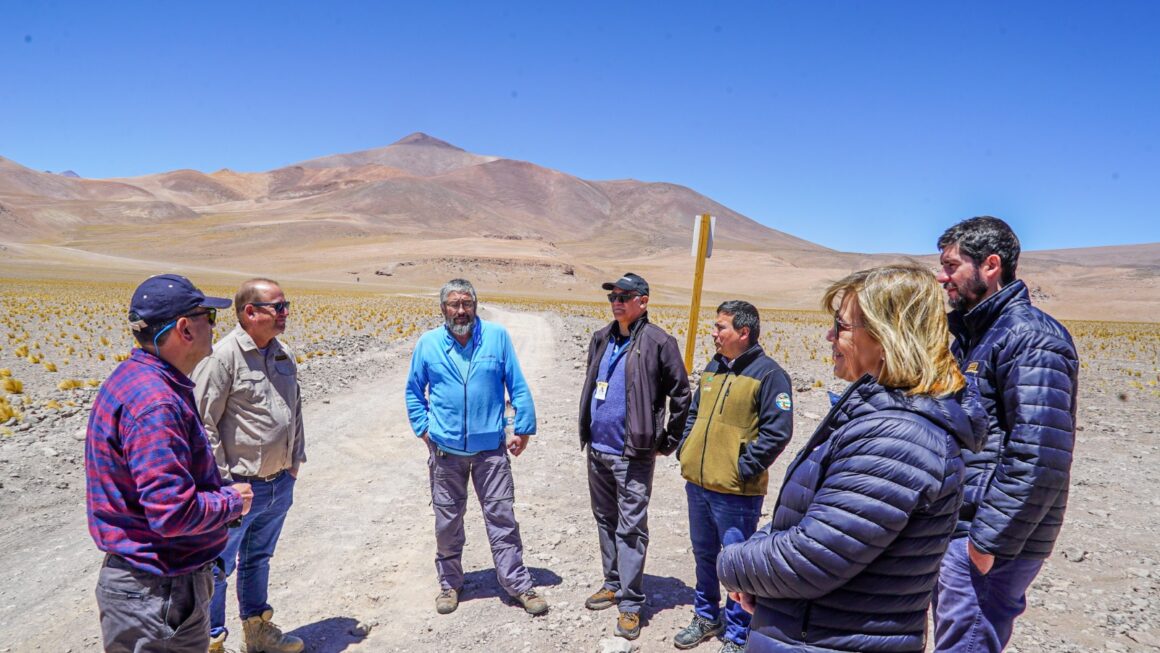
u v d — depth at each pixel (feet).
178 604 7.52
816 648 5.90
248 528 11.58
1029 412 7.41
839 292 6.36
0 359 47.67
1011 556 7.50
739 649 11.35
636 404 12.28
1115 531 17.60
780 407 10.93
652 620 13.21
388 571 15.26
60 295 152.46
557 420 31.01
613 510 13.55
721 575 6.61
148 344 7.41
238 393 10.73
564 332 90.17
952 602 8.23
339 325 95.55
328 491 20.89
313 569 15.31
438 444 13.30
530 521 18.47
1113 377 51.55
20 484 19.35
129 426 6.98
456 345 13.23
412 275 547.90
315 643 12.13
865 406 5.75
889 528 5.36
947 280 8.70
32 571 14.52
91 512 7.37
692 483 12.12
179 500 6.96
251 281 10.86
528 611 13.24
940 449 5.46
